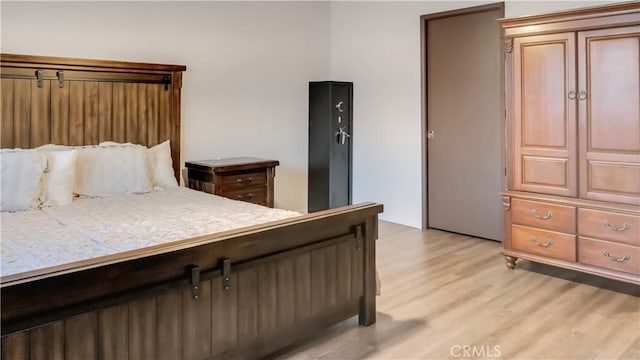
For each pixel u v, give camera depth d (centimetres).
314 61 535
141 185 354
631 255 293
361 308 257
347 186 538
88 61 354
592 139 308
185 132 429
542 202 331
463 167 451
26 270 182
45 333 150
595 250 309
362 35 523
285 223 217
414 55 477
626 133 294
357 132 539
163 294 177
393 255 391
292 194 525
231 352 201
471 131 442
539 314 273
